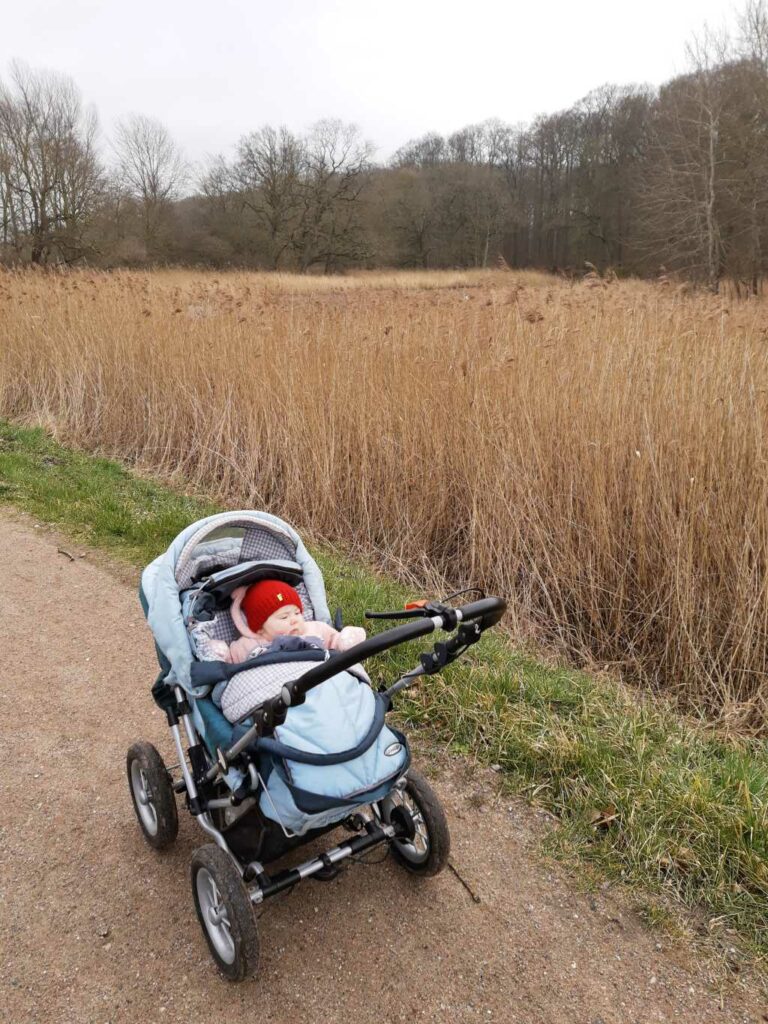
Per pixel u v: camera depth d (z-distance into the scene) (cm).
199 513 712
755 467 480
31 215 3884
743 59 2730
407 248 6322
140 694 441
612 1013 260
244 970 249
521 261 6500
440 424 654
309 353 785
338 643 298
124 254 4525
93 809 350
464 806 354
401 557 635
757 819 323
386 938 286
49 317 1110
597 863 320
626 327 639
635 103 5472
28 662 471
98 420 969
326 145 5500
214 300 1016
